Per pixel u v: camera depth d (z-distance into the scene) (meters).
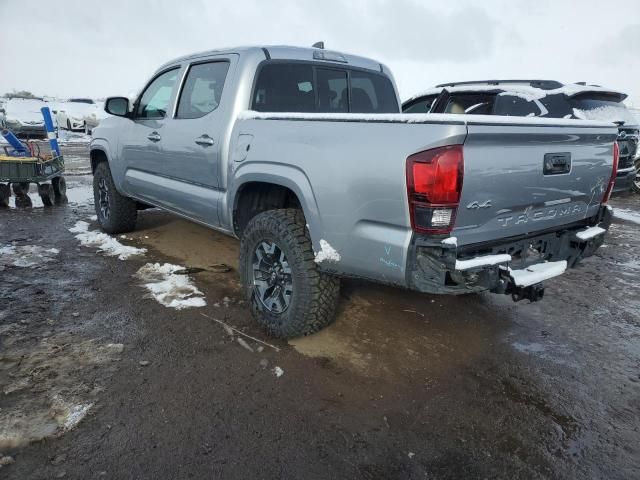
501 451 2.22
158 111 4.47
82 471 2.00
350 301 3.80
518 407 2.55
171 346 3.03
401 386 2.69
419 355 3.04
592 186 3.07
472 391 2.68
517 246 2.76
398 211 2.37
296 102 3.73
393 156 2.35
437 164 2.20
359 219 2.55
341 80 4.06
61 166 7.73
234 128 3.39
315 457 2.13
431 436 2.30
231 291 3.94
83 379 2.64
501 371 2.90
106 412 2.37
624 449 2.26
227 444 2.19
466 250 2.44
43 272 4.27
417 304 3.81
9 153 7.78
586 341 3.34
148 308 3.57
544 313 3.79
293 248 2.92
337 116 2.67
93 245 5.17
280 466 2.07
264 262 3.23
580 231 3.12
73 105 24.72
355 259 2.63
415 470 2.09
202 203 3.79
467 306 3.84
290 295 3.06
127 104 4.68
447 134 2.18
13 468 2.00
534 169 2.59
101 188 5.61
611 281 4.60
